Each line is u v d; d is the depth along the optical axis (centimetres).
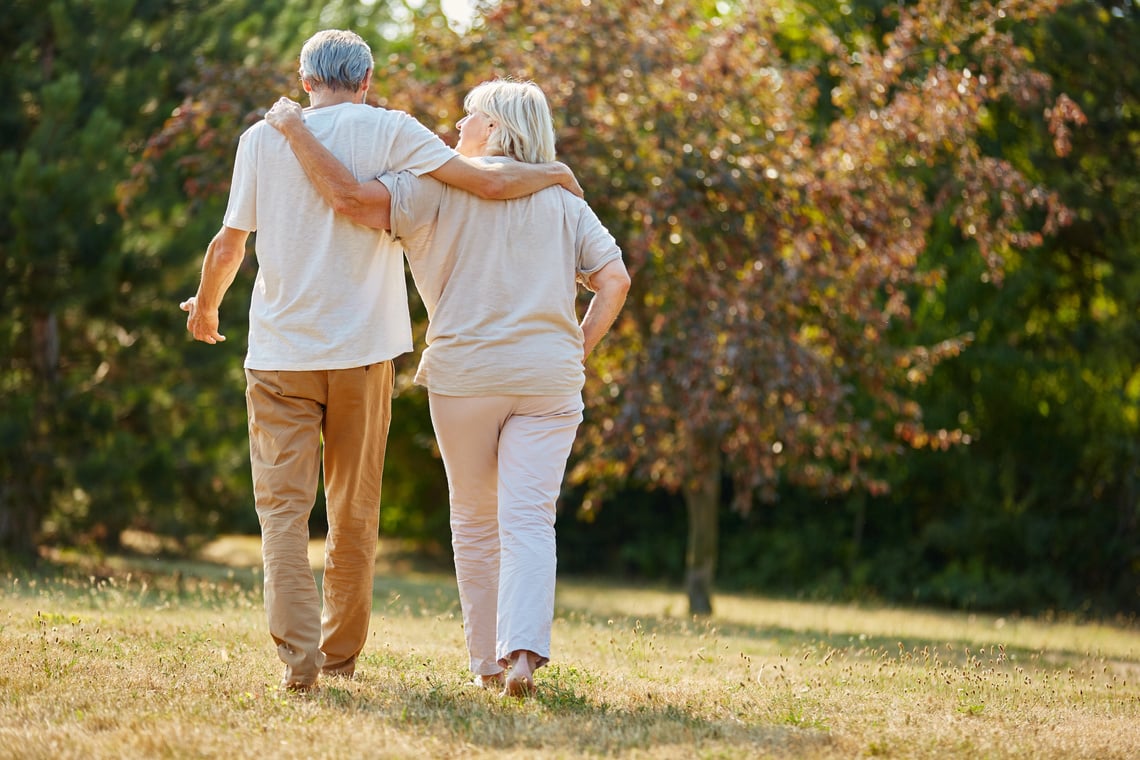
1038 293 2541
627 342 1691
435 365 536
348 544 550
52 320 1745
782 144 1631
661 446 1673
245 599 1138
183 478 1941
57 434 1702
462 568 569
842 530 2948
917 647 1052
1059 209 1697
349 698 504
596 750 432
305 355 513
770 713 530
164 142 1597
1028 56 1928
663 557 3194
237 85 1630
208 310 557
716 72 1589
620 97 1593
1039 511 2612
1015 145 2455
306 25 2022
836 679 688
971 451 2653
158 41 1755
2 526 1719
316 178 510
